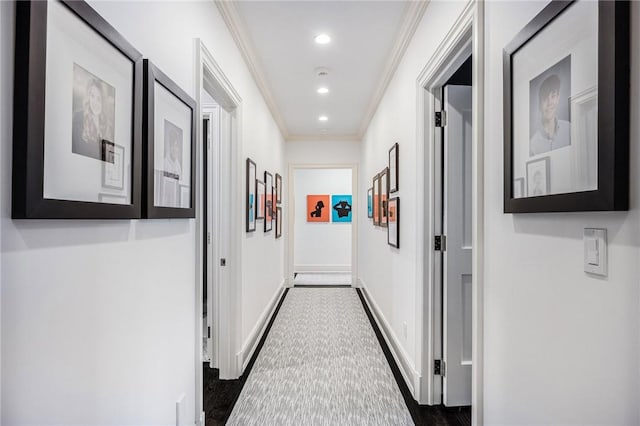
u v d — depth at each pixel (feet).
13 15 2.34
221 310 8.68
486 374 4.53
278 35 8.75
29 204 2.36
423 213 7.47
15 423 2.35
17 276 2.36
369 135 16.29
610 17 2.46
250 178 9.89
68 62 2.75
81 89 2.90
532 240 3.56
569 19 2.93
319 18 8.01
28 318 2.44
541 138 3.31
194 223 5.71
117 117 3.41
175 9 5.01
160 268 4.54
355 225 20.02
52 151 2.58
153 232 4.34
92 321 3.15
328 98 13.51
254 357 9.98
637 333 2.39
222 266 8.70
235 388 8.18
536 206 3.33
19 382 2.38
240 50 8.81
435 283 7.48
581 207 2.74
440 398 7.51
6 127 2.30
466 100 7.38
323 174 25.76
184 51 5.34
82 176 2.91
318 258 25.64
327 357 10.01
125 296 3.70
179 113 4.95
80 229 2.98
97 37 3.10
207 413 7.13
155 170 4.19
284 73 11.09
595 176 2.64
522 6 3.71
